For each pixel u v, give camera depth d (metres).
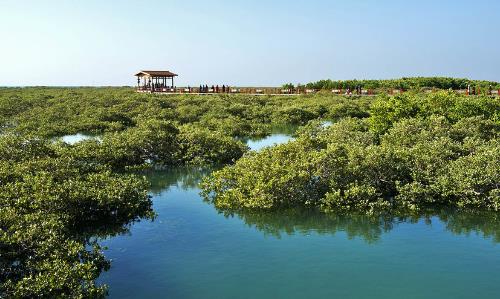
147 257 13.34
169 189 21.14
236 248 13.98
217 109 48.72
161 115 43.59
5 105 47.97
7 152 19.72
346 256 13.27
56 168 17.75
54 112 45.06
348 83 74.44
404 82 69.62
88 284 10.80
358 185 18.14
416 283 11.59
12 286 10.02
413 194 17.28
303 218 16.77
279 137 38.25
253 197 17.62
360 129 29.45
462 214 16.75
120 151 25.12
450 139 21.39
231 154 27.05
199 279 11.93
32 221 12.52
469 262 12.75
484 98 28.92
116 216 16.19
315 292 11.22
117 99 54.16
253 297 11.01
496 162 17.27
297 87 75.38
